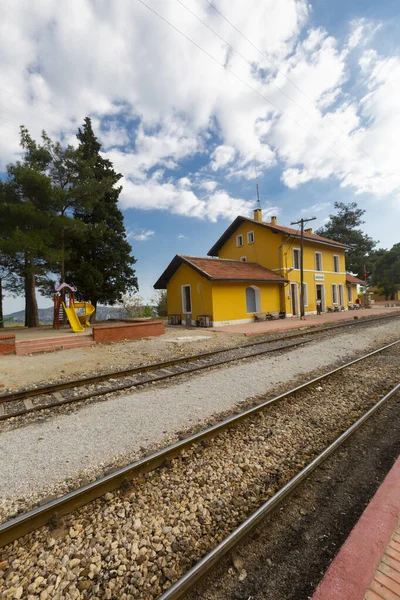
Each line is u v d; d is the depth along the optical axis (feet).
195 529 8.50
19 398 19.71
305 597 6.51
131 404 18.07
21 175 51.44
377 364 25.89
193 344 38.55
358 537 7.29
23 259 60.54
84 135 85.15
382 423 14.87
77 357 31.78
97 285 73.72
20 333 47.42
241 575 7.09
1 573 7.33
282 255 74.08
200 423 15.15
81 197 61.57
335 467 11.36
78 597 6.68
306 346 34.83
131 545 7.98
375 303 151.33
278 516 8.96
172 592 6.43
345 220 145.48
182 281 67.51
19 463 12.01
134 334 44.34
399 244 160.97
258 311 67.77
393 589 5.99
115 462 11.93
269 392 19.58
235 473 11.09
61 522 8.91
